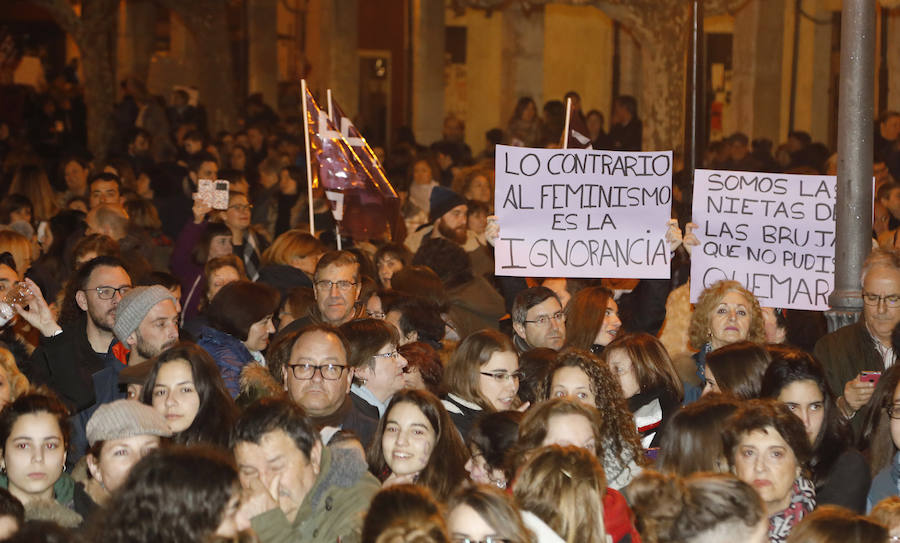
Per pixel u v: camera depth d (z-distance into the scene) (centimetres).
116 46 3066
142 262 932
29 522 463
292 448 522
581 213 891
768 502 552
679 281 951
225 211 1185
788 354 636
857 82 808
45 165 1953
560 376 629
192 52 3089
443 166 1920
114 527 434
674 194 1562
